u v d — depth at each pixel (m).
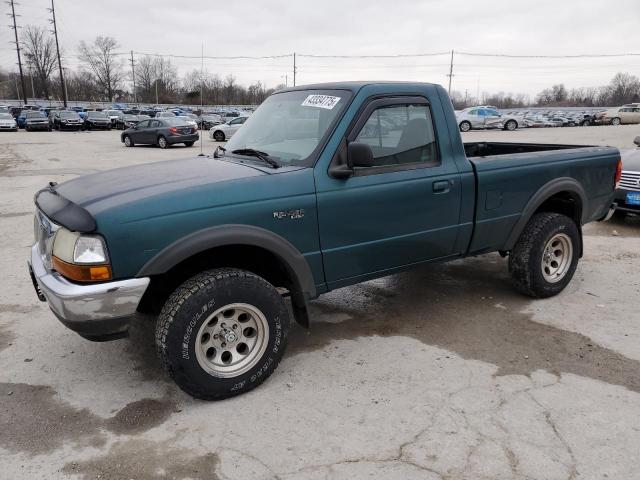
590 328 4.13
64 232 2.86
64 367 3.59
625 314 4.40
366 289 5.08
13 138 31.05
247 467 2.58
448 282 5.24
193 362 2.97
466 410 3.03
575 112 63.22
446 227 3.96
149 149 23.08
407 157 3.73
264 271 3.59
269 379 3.40
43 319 4.38
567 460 2.60
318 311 4.55
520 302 4.68
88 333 2.82
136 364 3.63
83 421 2.98
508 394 3.19
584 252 6.31
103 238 2.74
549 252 4.63
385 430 2.85
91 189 3.20
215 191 3.01
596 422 2.90
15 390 3.30
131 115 47.00
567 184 4.60
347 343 3.92
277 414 3.02
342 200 3.39
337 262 3.50
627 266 5.73
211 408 3.09
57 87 98.88
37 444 2.77
